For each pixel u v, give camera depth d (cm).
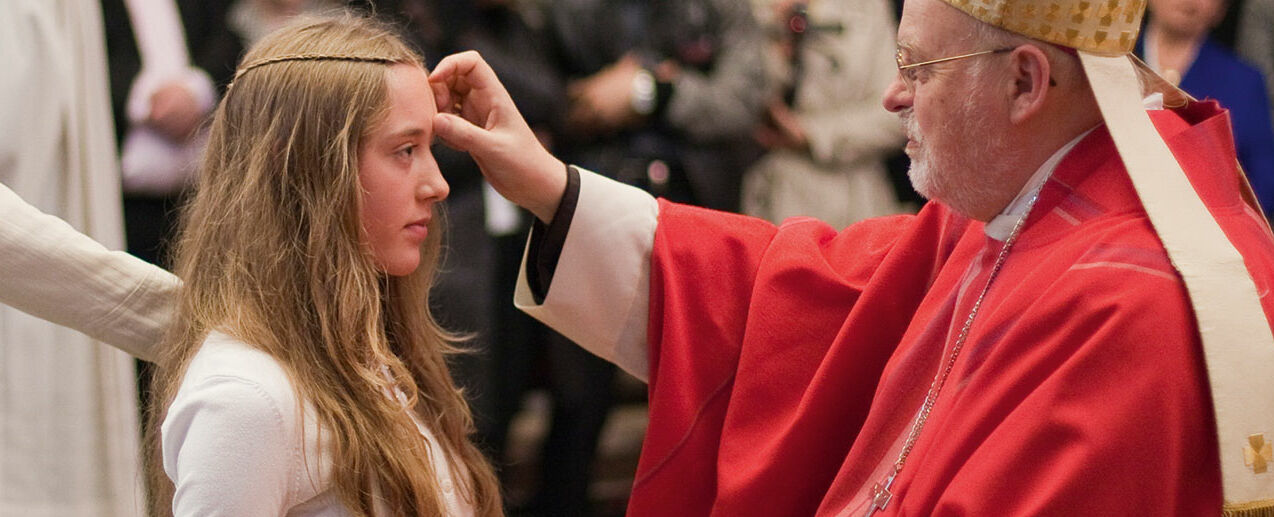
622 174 639
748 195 743
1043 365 278
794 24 745
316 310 296
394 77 303
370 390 296
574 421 660
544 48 655
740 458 349
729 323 363
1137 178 283
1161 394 265
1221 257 275
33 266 302
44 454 488
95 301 307
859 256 367
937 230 348
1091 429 266
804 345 354
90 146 503
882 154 755
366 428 293
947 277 329
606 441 796
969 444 284
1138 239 281
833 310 355
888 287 345
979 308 309
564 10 655
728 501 346
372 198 301
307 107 298
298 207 299
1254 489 264
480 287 621
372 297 301
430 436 323
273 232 299
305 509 290
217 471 274
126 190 595
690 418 359
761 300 357
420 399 329
